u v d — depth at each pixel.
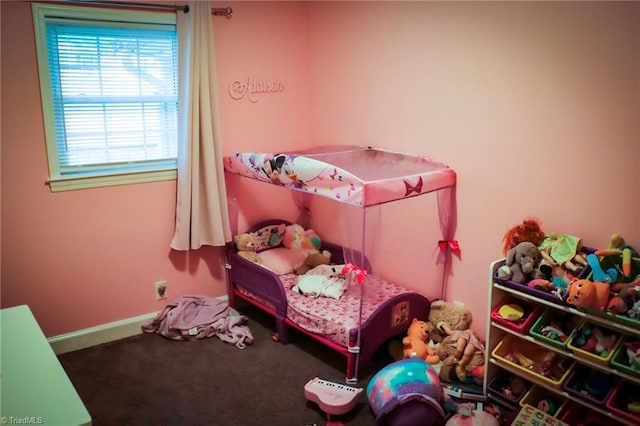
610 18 2.21
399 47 3.12
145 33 3.11
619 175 2.28
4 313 2.02
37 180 2.87
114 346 3.19
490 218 2.81
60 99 2.90
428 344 2.97
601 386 2.19
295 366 2.97
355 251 3.12
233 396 2.68
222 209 3.44
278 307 3.18
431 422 2.31
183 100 3.20
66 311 3.10
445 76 2.89
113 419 2.49
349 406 2.48
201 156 3.30
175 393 2.71
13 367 1.67
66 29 2.86
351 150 3.46
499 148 2.70
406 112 3.15
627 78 2.19
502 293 2.53
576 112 2.38
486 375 2.56
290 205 3.97
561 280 2.28
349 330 2.71
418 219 3.19
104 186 3.09
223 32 3.37
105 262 3.18
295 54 3.75
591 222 2.40
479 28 2.68
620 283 2.15
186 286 3.54
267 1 3.53
